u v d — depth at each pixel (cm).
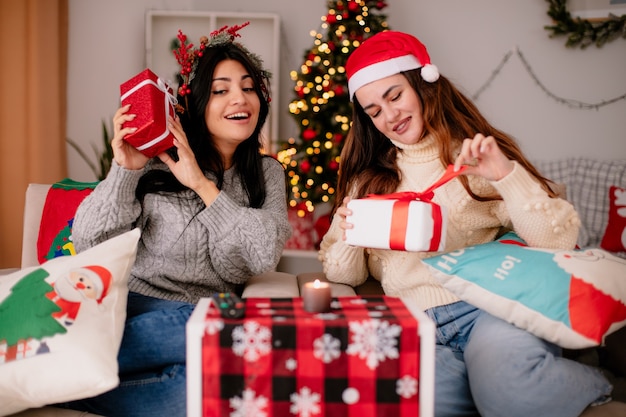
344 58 320
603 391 129
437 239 134
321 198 334
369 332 106
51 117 337
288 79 384
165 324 137
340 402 107
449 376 139
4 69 306
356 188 178
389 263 166
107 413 132
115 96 378
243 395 106
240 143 176
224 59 165
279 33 370
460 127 168
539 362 125
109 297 126
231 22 374
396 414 107
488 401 127
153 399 132
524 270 132
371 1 327
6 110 308
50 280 125
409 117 163
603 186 329
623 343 169
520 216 144
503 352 127
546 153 375
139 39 377
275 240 160
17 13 308
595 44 362
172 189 162
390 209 133
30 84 319
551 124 373
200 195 156
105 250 131
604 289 127
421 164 168
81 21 373
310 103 329
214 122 165
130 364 134
